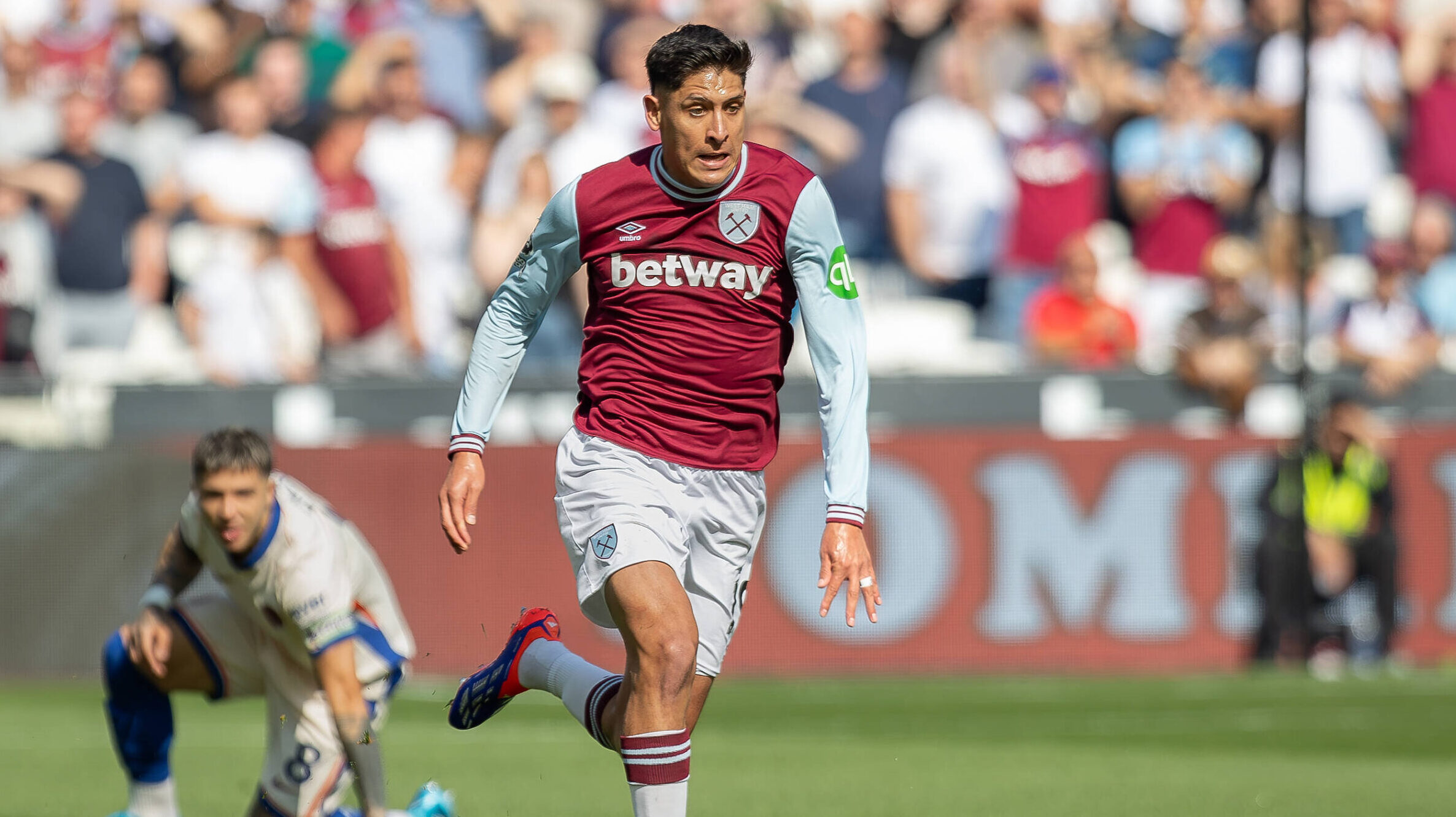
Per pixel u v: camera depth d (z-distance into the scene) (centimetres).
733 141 1316
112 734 1630
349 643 1491
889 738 2625
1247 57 4503
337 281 4034
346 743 1484
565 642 3438
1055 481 3503
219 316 3962
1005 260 4228
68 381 3503
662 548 1319
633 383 1373
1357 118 4434
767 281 1363
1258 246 4288
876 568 3469
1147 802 1947
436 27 4384
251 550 1470
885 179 4247
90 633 3419
